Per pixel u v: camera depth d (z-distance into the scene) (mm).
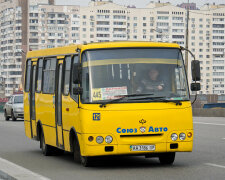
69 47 13758
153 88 12234
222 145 18344
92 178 10930
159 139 12102
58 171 12258
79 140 12352
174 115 12195
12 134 26078
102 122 11961
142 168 12461
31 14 194750
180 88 12383
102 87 12141
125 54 12359
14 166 12680
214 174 11211
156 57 12430
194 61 12445
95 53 12352
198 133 24156
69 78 13438
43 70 16156
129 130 11984
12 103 41344
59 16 196000
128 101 12055
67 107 13438
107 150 11977
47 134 15672
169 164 13164
